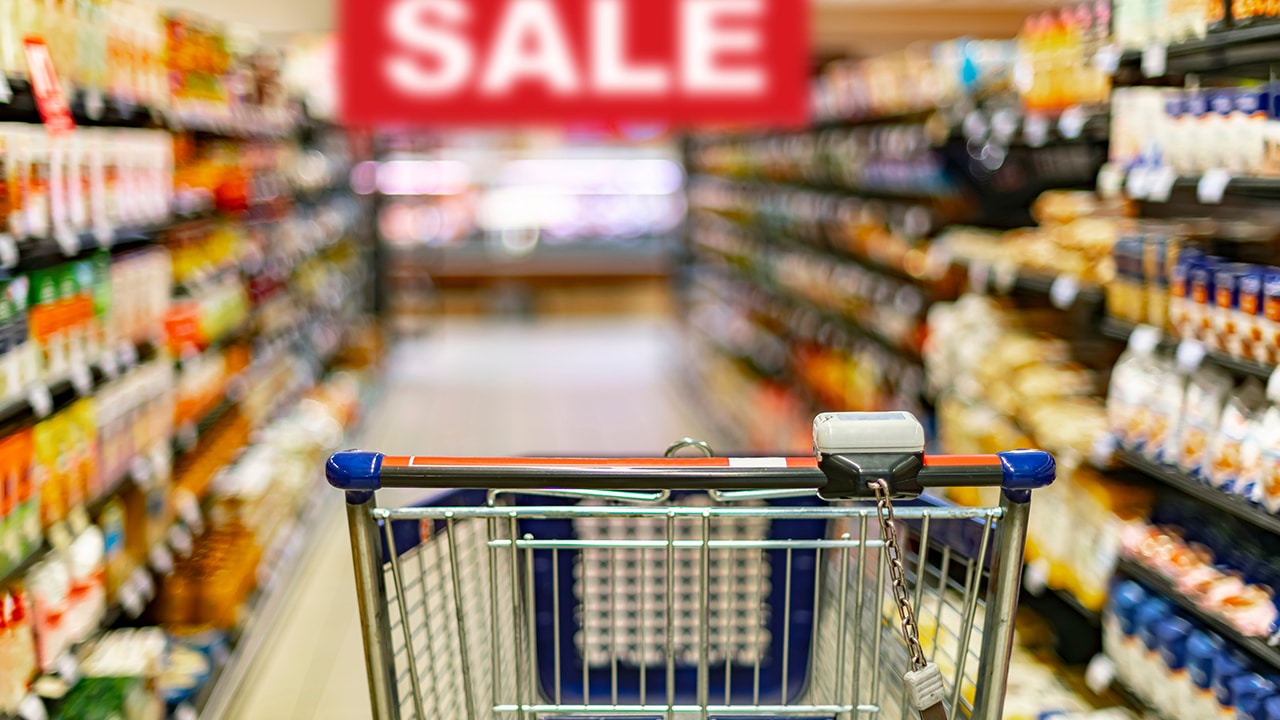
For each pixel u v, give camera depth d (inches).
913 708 75.8
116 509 123.0
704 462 67.6
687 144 389.1
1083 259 127.6
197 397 161.5
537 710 74.9
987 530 69.3
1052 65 134.6
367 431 296.8
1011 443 138.6
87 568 110.2
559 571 92.5
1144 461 113.3
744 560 94.0
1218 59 124.1
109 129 144.5
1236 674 97.6
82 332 116.3
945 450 160.4
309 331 273.1
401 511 68.6
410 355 417.7
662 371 388.8
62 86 111.3
